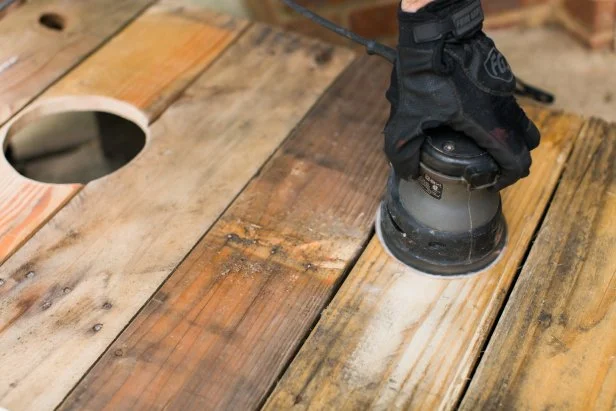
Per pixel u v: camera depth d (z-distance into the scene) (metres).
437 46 0.86
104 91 1.27
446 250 0.99
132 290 1.00
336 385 0.91
